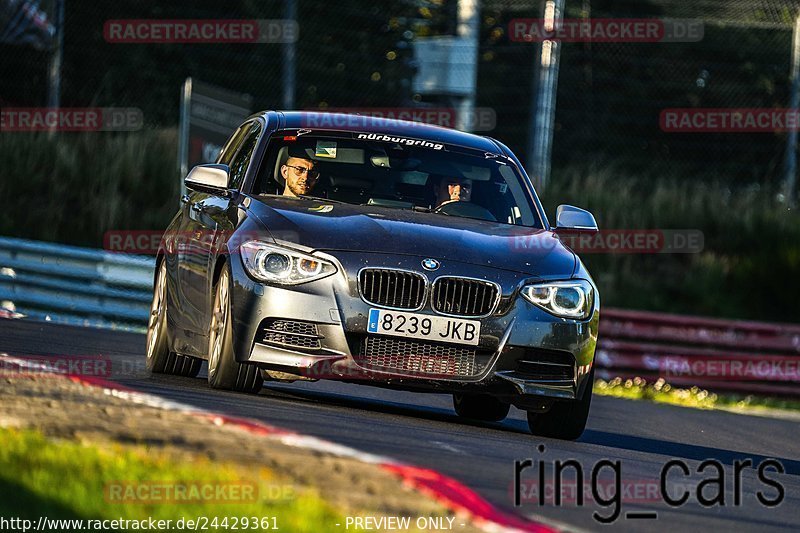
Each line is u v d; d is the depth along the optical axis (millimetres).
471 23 70500
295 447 17281
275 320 23016
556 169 71500
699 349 57844
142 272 53875
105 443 15961
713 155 90750
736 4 67938
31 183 64875
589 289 24609
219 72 81375
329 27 83500
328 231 23578
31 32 64125
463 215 26203
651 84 92750
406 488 15430
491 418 30062
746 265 70625
